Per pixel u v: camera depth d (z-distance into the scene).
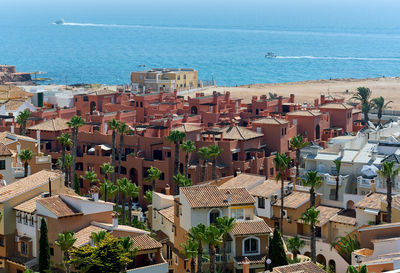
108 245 127.88
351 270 119.00
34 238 146.88
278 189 177.50
